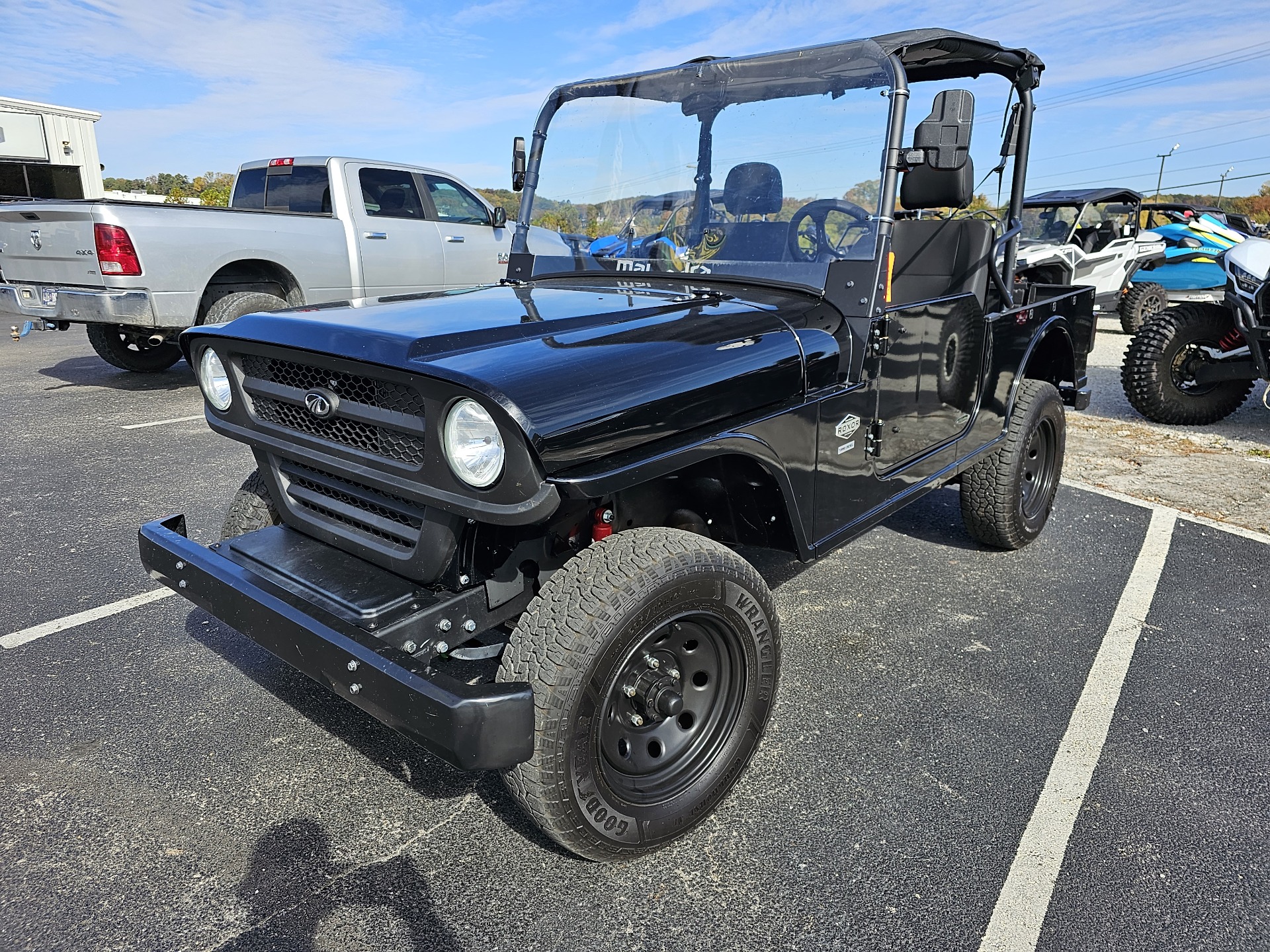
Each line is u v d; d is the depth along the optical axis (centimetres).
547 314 230
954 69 351
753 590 222
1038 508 424
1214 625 348
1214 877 214
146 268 646
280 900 205
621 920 200
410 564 213
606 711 202
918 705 290
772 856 221
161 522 253
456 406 182
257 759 259
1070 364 434
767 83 281
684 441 207
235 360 242
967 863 218
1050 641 334
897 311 275
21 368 876
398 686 181
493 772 257
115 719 277
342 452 214
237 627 221
